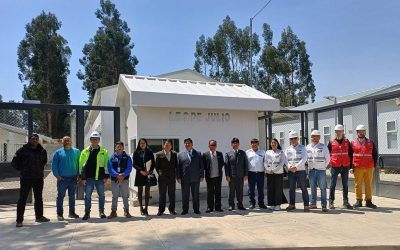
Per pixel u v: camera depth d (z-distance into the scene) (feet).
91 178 29.78
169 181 31.14
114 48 160.86
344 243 21.30
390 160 38.09
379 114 38.88
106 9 168.04
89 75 166.81
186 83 43.73
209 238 22.86
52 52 157.28
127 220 28.84
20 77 161.17
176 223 27.35
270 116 43.96
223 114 40.40
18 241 22.85
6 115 37.76
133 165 31.37
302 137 48.39
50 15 164.45
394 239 22.11
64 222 28.48
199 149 39.04
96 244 21.86
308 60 167.53
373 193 39.45
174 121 38.19
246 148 41.22
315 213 30.48
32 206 36.17
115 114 42.24
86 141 92.43
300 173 31.78
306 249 20.66
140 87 37.29
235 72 164.96
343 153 32.37
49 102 154.10
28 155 27.76
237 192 32.76
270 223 26.86
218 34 165.99
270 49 162.81
